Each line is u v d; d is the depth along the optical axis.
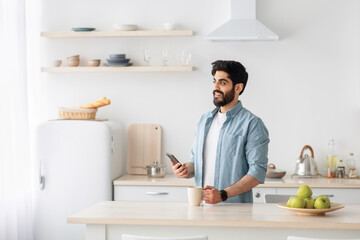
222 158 3.30
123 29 4.94
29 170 4.66
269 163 5.03
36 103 5.07
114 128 4.76
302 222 2.54
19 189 4.52
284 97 5.03
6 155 4.30
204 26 5.07
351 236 2.57
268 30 4.70
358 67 4.98
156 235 2.67
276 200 3.47
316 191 4.41
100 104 4.86
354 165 4.88
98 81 5.17
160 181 4.55
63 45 5.18
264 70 5.04
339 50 4.99
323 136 5.01
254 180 3.13
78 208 4.60
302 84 5.02
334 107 5.00
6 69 4.30
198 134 3.44
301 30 5.01
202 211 2.84
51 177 4.62
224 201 3.27
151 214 2.74
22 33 4.58
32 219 4.73
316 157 5.02
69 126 4.60
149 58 4.88
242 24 4.73
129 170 5.12
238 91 3.34
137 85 5.14
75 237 4.61
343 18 4.98
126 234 2.55
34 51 5.05
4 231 4.23
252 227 2.62
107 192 4.58
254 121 3.27
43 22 5.18
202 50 5.08
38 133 4.62
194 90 5.09
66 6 5.17
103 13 5.16
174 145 5.12
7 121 4.30
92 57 5.17
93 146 4.58
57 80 5.19
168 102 5.12
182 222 2.60
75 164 4.60
